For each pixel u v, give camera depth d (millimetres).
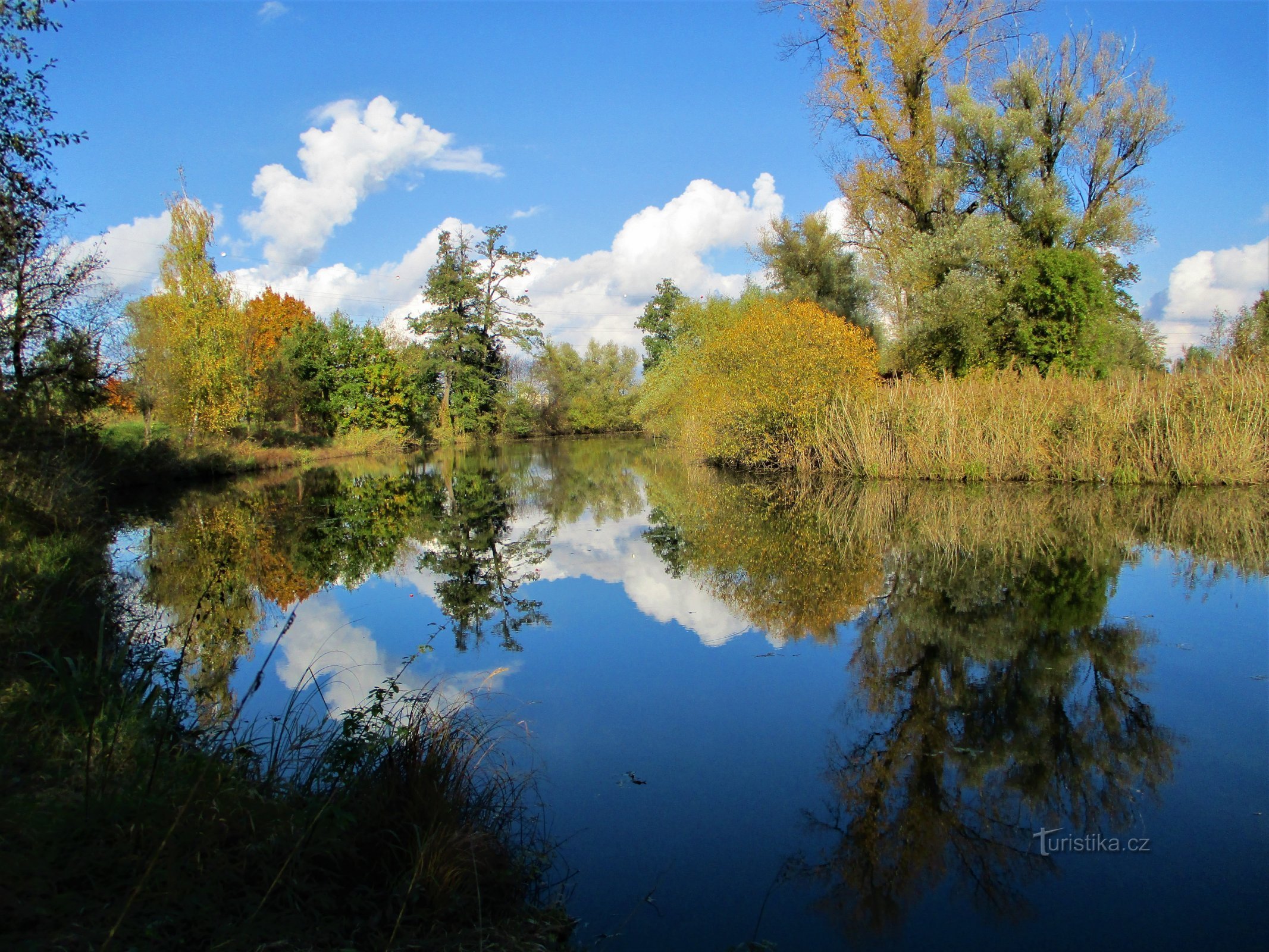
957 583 8695
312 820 3348
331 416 40344
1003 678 5938
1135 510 12422
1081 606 7656
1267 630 6867
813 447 19484
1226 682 5750
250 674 6352
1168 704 5391
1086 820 4059
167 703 4453
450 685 6125
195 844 2998
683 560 10828
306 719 5227
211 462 24672
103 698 4113
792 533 12172
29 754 3660
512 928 3105
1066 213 21875
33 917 2430
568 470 27750
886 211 23891
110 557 11016
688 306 32250
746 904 3420
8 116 10188
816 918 3312
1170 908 3350
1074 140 23406
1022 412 15922
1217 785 4359
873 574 9266
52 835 2814
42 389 12781
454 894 3219
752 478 20172
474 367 47719
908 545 10750
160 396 23641
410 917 3037
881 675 6117
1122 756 4699
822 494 16109
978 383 17219
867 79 22281
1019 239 21453
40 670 4895
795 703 5652
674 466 26141
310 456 33406
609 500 18391
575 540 13094
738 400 19969
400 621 8109
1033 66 23469
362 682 6180
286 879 2982
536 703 5758
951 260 20531
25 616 5910
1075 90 23078
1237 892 3459
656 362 50375
